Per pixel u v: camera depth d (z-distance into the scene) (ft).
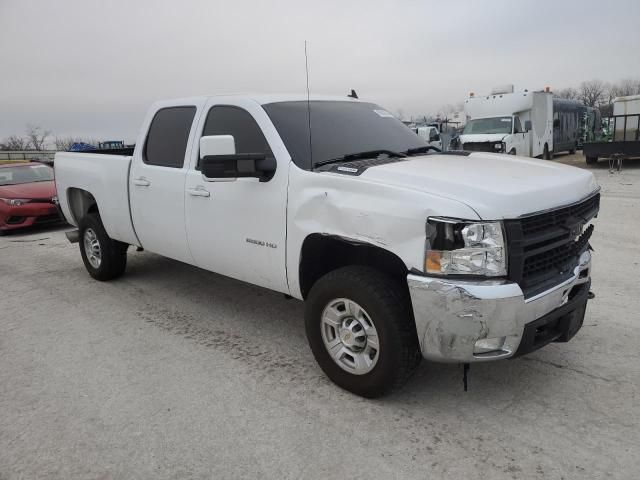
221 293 18.86
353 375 11.23
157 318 16.57
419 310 9.68
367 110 15.62
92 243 20.62
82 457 9.66
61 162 21.47
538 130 74.84
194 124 14.96
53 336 15.39
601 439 9.61
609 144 62.69
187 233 15.10
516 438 9.75
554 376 11.94
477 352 9.61
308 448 9.68
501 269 9.33
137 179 16.76
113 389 12.10
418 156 13.33
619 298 16.62
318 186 11.34
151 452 9.73
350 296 10.71
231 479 8.95
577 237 11.46
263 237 12.67
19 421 10.91
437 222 9.29
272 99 13.89
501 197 9.41
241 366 13.07
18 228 33.58
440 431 10.06
